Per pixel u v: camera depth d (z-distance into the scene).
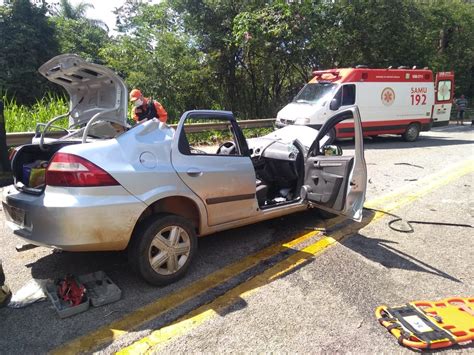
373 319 3.00
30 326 2.81
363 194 4.19
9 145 7.66
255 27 15.68
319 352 2.61
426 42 20.94
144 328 2.81
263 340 2.72
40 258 3.92
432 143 13.84
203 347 2.63
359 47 18.39
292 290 3.40
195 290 3.35
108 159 3.03
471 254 4.28
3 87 15.73
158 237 3.28
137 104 7.55
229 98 19.05
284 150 4.93
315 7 16.78
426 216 5.57
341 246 4.41
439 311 3.05
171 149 3.45
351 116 4.34
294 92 19.88
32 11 17.39
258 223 5.13
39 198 2.99
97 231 2.94
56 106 10.62
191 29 17.75
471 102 30.92
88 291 3.20
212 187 3.68
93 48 22.19
